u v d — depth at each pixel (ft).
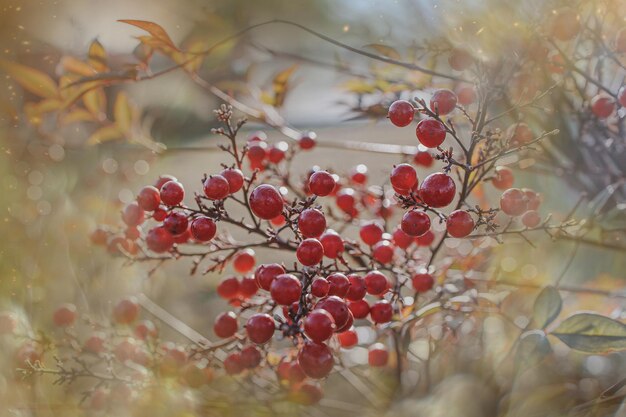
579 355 1.30
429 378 1.23
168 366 1.16
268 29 1.85
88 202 1.44
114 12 1.73
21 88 1.40
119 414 1.16
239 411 1.15
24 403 1.16
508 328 1.29
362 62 1.48
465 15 1.16
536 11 1.15
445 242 1.38
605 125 1.24
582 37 1.20
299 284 0.94
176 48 1.20
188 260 1.76
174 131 1.82
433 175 0.97
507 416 1.18
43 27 1.39
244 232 2.03
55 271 1.37
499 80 1.14
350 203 1.20
